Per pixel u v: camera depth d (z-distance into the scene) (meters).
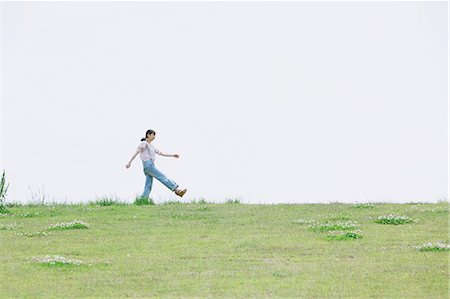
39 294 12.45
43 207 26.48
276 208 25.02
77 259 15.67
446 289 12.63
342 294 12.31
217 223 21.20
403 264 14.77
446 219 21.50
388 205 25.64
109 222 21.61
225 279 13.51
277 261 15.26
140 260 15.48
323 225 20.05
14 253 16.44
